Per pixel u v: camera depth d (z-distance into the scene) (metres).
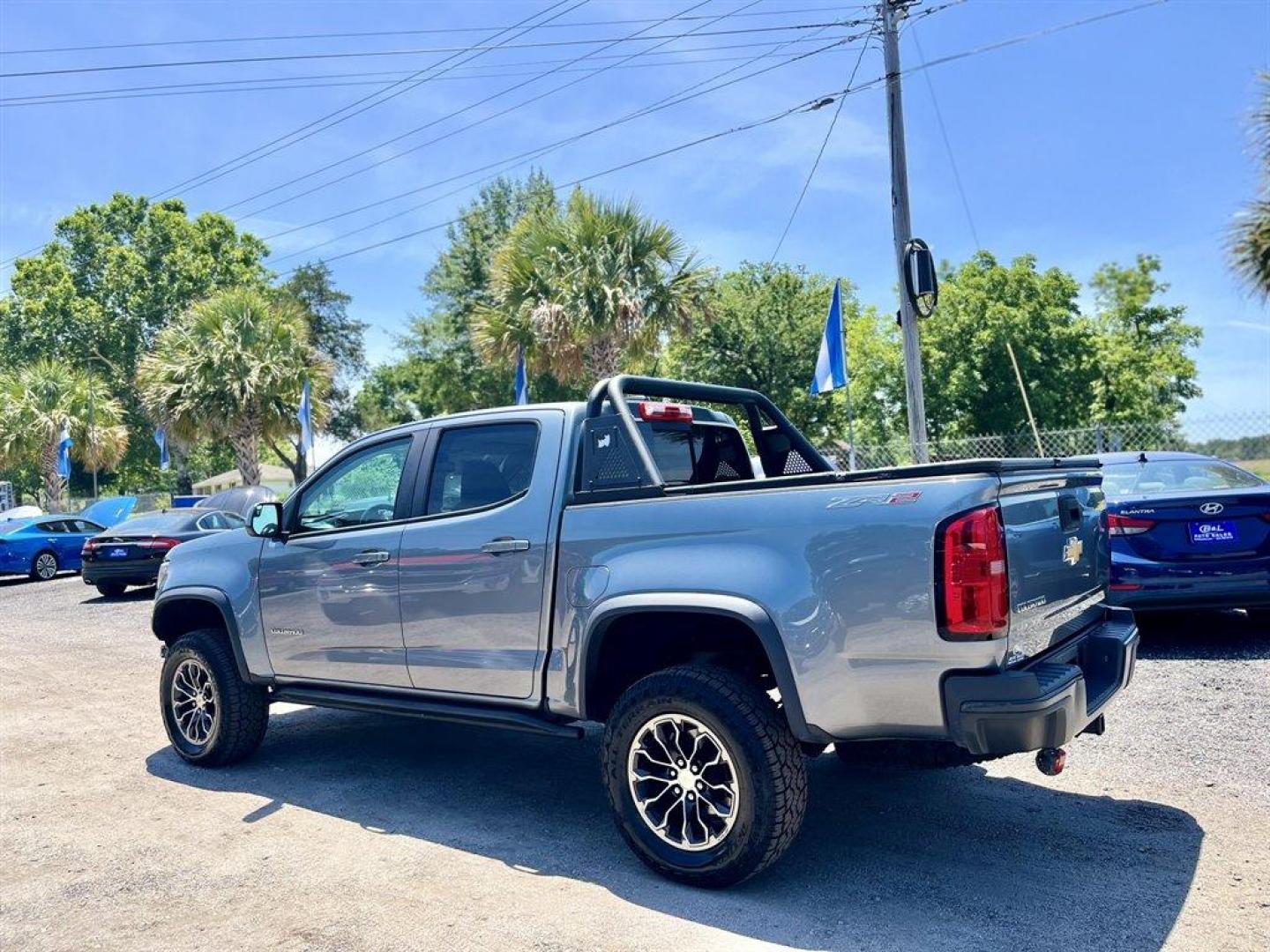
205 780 5.34
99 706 7.40
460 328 32.22
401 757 5.68
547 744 5.93
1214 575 6.73
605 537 3.98
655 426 4.86
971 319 34.59
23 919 3.62
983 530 3.21
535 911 3.55
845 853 4.00
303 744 6.04
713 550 3.70
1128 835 4.08
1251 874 3.65
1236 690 5.98
